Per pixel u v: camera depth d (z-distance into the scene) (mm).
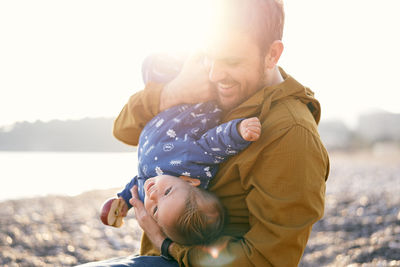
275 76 1914
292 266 1664
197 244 1738
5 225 7129
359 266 4367
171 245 1803
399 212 7055
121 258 1961
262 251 1662
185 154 1800
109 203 2037
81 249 5941
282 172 1695
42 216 8258
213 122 1896
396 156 31875
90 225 7590
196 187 1774
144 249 2086
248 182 1771
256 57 1732
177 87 1930
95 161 27641
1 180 15359
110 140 49344
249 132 1647
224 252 1720
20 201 10070
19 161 26125
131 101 2094
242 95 1824
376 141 42031
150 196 1772
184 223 1692
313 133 1756
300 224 1665
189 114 1874
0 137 48500
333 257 4816
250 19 1674
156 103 1985
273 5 1713
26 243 6070
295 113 1766
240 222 1840
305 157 1697
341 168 19703
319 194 1714
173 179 1764
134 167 22938
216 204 1761
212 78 1773
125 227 7496
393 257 4539
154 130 1906
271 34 1718
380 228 6051
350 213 7445
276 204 1672
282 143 1709
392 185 11547
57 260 5344
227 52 1701
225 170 1824
